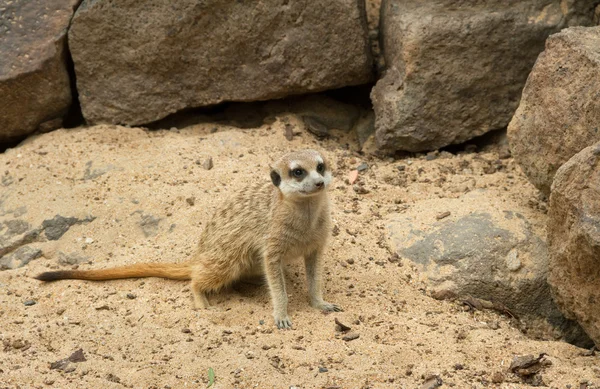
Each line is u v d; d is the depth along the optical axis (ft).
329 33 34.63
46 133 36.42
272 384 20.33
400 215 28.99
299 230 24.14
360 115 37.68
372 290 25.76
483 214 27.71
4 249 29.37
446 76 33.09
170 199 30.35
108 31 34.68
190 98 35.86
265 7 34.27
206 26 34.58
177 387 20.47
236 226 25.04
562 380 20.48
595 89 24.93
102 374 21.16
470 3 33.71
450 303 25.55
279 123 36.01
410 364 21.22
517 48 33.06
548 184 27.32
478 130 33.99
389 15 34.94
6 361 21.75
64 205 30.40
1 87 34.65
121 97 35.70
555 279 23.94
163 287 26.23
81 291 25.99
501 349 22.16
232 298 25.95
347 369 20.99
